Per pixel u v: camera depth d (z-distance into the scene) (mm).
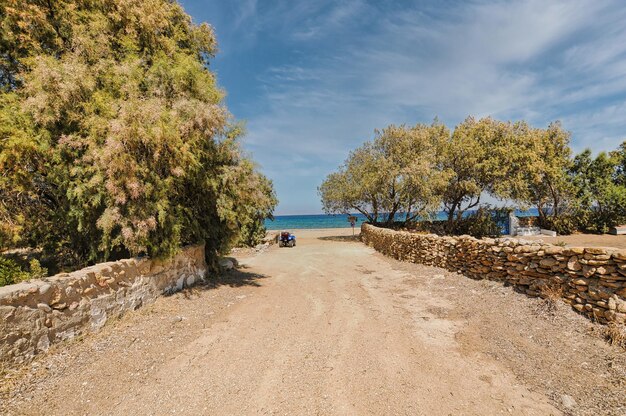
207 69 13461
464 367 4812
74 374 4422
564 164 30234
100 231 7824
